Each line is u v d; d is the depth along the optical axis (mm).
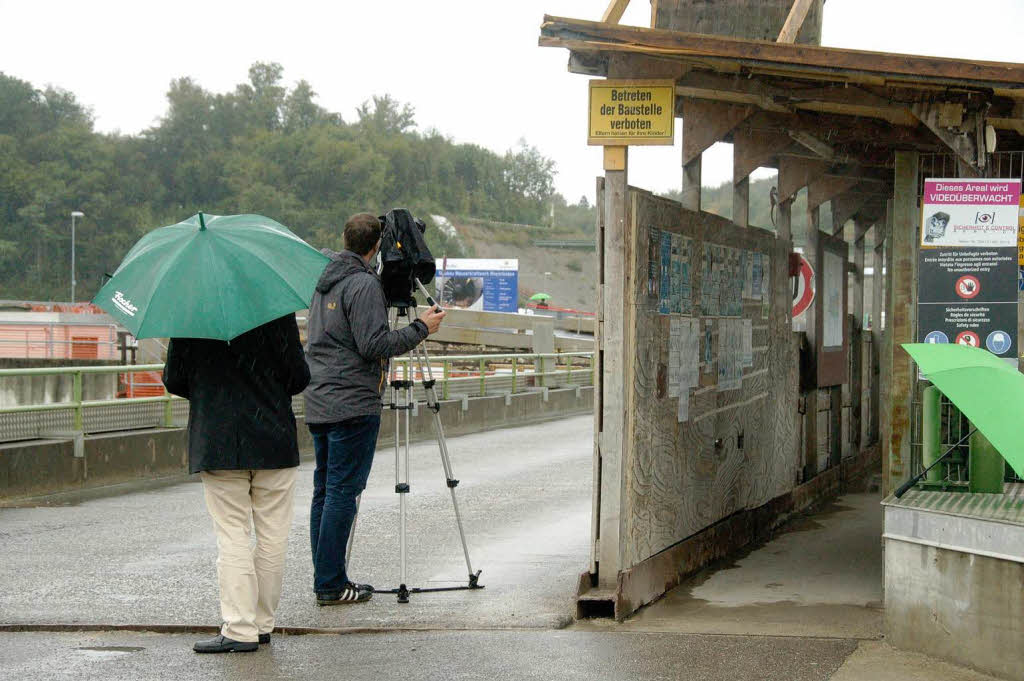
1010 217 6324
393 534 9336
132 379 18562
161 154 170125
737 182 9367
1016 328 6340
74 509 10953
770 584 7461
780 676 5023
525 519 10195
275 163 167750
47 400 19516
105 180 160000
